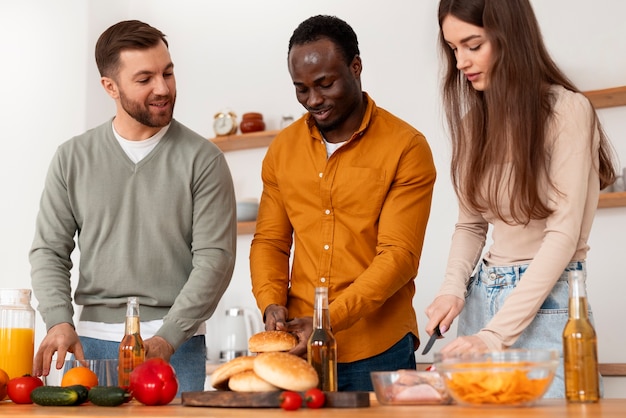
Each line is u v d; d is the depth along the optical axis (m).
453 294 1.84
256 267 2.16
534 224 1.82
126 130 2.28
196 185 2.26
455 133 1.92
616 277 3.37
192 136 2.33
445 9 1.81
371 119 2.13
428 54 3.81
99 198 2.25
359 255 2.10
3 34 4.29
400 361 2.10
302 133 2.18
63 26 4.18
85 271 2.28
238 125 4.18
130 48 2.17
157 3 4.46
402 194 2.08
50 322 2.11
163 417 1.14
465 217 1.99
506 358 1.21
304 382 1.32
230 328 3.81
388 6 3.92
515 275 1.83
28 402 1.61
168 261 2.25
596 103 3.42
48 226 2.26
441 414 1.11
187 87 4.35
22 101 4.21
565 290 1.74
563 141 1.70
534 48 1.75
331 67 1.98
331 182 2.10
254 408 1.31
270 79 4.17
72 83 4.13
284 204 2.21
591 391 1.31
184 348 2.22
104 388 1.49
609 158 1.81
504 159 1.79
